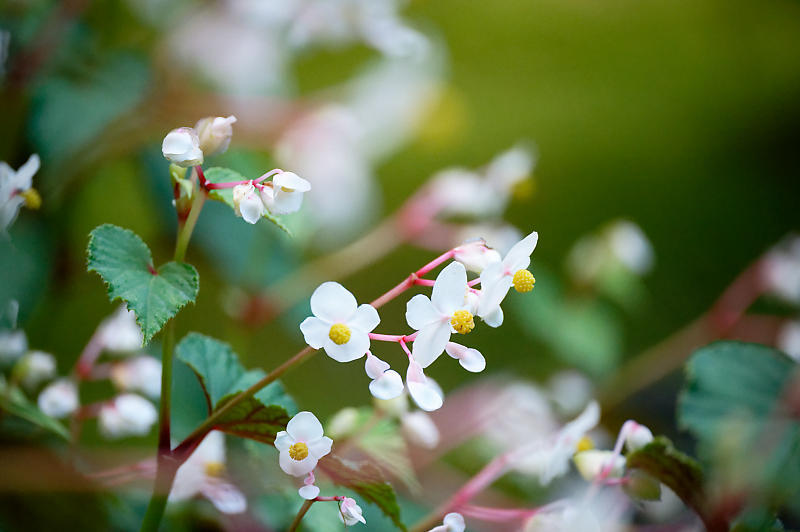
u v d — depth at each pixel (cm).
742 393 59
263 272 86
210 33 86
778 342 90
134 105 81
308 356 54
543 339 94
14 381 63
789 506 57
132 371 65
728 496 57
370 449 61
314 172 80
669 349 97
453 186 87
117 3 86
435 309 53
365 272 124
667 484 59
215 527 64
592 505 62
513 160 88
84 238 85
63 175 78
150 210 90
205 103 83
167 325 55
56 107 78
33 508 59
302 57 115
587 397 95
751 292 94
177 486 60
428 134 94
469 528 64
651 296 140
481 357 54
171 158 53
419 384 53
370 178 86
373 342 108
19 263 70
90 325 83
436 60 96
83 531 60
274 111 82
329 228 88
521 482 69
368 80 92
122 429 63
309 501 56
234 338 85
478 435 74
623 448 63
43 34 75
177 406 68
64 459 59
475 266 55
